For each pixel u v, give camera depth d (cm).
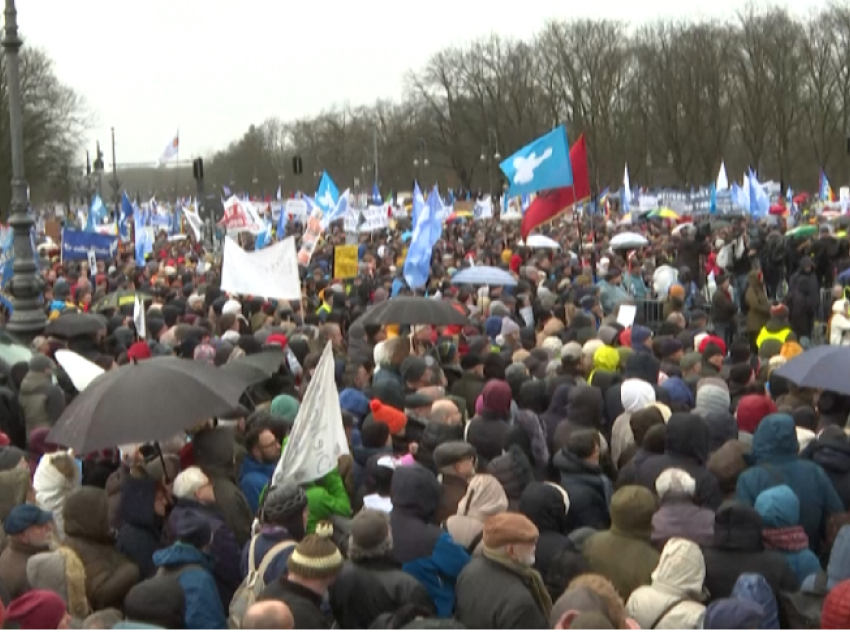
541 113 8419
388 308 993
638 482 612
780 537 525
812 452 645
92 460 699
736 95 7412
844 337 1298
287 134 12488
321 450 591
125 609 457
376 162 9081
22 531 505
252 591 495
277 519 521
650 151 7794
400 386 832
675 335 1167
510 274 1697
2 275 1902
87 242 2000
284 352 977
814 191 7581
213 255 2767
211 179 13838
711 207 3600
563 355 938
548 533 537
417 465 554
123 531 560
